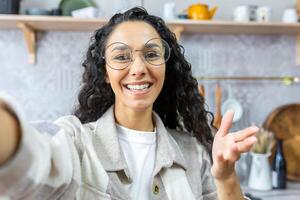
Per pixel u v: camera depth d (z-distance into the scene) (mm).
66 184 581
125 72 854
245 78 1909
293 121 1936
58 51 1799
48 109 1804
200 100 1087
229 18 1896
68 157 596
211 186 933
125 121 902
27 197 447
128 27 875
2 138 377
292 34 1949
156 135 924
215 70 1903
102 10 1807
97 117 1010
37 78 1794
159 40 897
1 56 1769
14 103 404
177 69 1032
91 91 1002
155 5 1824
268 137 1735
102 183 757
